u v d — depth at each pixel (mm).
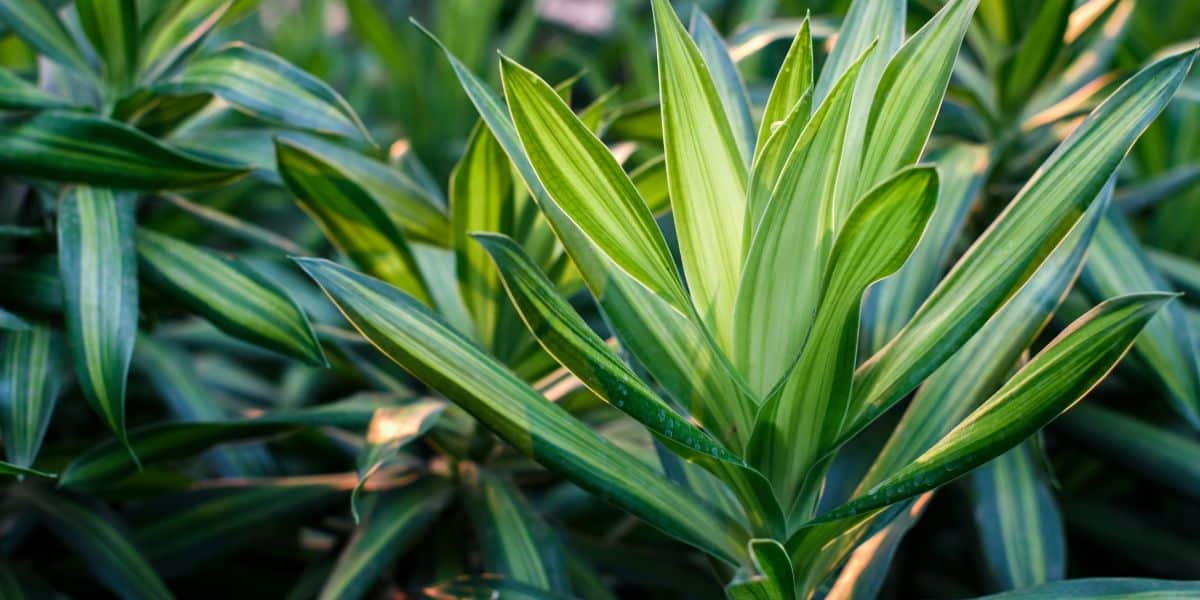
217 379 1541
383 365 1296
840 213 1011
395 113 1914
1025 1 1260
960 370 1103
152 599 1216
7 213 1286
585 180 982
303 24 1998
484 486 1242
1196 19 1646
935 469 1002
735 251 1008
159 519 1269
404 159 1362
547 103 965
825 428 1038
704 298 1014
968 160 1242
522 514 1214
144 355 1381
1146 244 1479
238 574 1375
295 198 1209
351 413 1197
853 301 989
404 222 1272
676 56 979
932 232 1203
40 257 1230
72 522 1251
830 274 968
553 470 1023
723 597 1281
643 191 1209
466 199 1180
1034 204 1029
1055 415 998
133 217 1183
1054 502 1197
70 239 1166
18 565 1263
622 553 1298
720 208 1000
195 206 1312
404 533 1208
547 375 1233
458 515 1274
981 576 1208
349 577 1169
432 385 1016
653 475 1048
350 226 1216
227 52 1196
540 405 1032
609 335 1350
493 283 1207
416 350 1017
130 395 1460
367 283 1021
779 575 981
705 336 999
